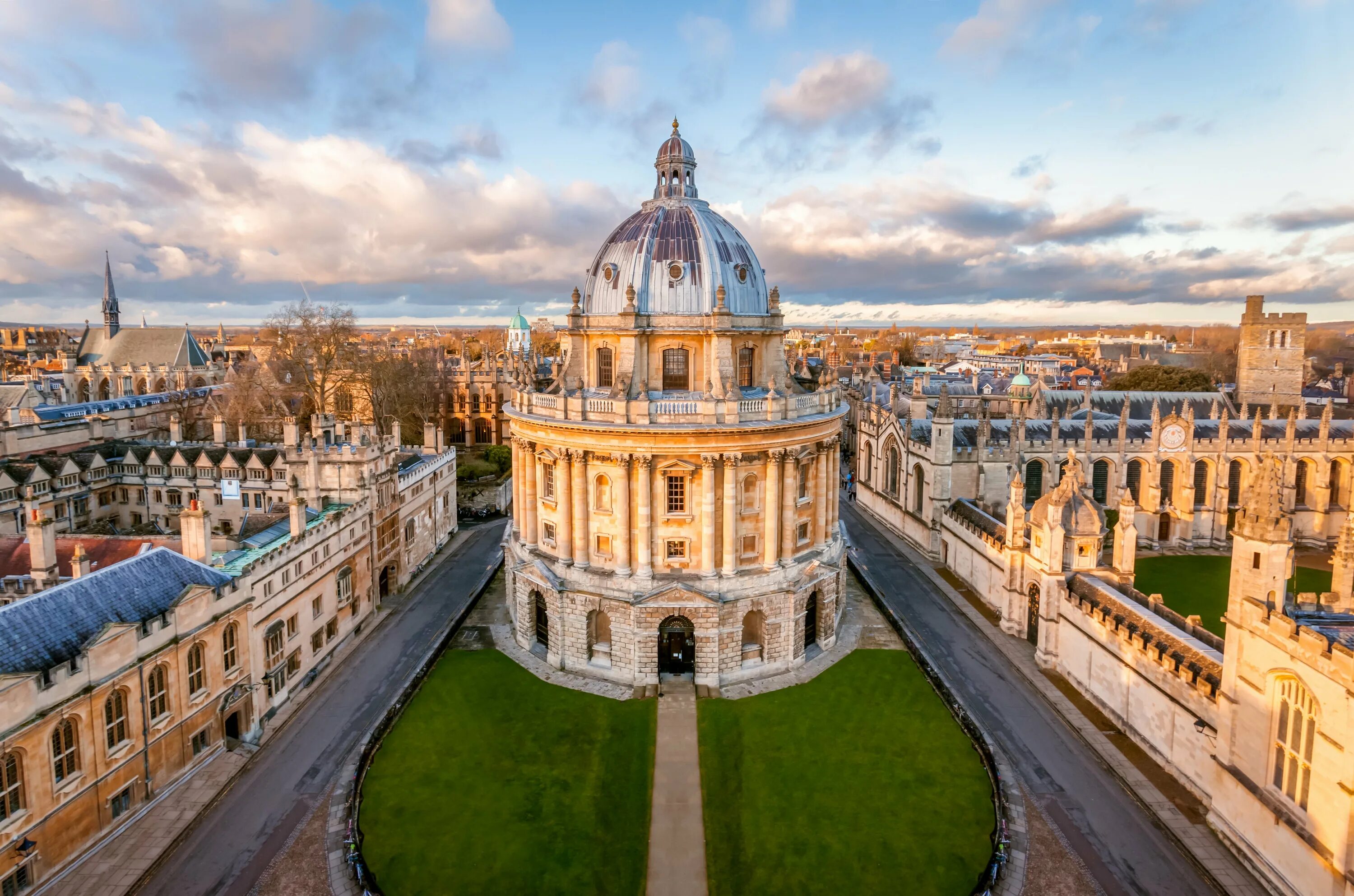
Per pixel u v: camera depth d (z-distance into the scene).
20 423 101.69
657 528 64.69
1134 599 63.50
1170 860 44.47
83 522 91.00
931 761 54.16
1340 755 36.53
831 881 43.25
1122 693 57.47
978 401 141.62
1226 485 102.44
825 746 55.97
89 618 46.12
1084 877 43.19
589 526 66.19
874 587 85.88
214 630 53.41
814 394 69.25
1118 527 66.44
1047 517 67.69
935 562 97.06
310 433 116.12
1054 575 66.75
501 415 163.25
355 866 43.34
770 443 64.06
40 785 40.88
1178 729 51.00
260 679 58.50
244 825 47.69
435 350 198.75
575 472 64.75
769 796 50.62
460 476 137.38
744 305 68.62
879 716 60.03
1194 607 79.62
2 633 41.47
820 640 71.38
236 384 141.00
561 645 67.19
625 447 62.56
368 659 70.69
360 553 76.94
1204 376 153.88
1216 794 46.16
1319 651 37.62
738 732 57.81
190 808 48.69
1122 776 51.88
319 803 50.00
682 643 66.06
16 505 81.62
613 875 43.81
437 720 59.50
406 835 46.88
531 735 57.50
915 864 44.50
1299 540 105.94
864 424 124.44
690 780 52.31
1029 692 63.91
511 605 76.44
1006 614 75.38
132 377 180.25
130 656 46.50
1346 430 106.62
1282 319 135.38
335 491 79.44
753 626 68.19
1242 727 43.78
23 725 39.53
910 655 70.50
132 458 94.50
